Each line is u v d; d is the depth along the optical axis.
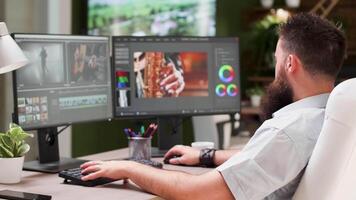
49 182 1.99
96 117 2.46
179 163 2.34
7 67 2.01
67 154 3.48
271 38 6.19
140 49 2.58
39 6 3.41
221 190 1.70
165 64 2.62
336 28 1.82
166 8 4.22
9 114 3.26
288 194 1.75
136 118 2.58
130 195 1.81
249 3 6.52
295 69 1.82
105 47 2.50
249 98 6.11
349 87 1.62
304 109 1.77
